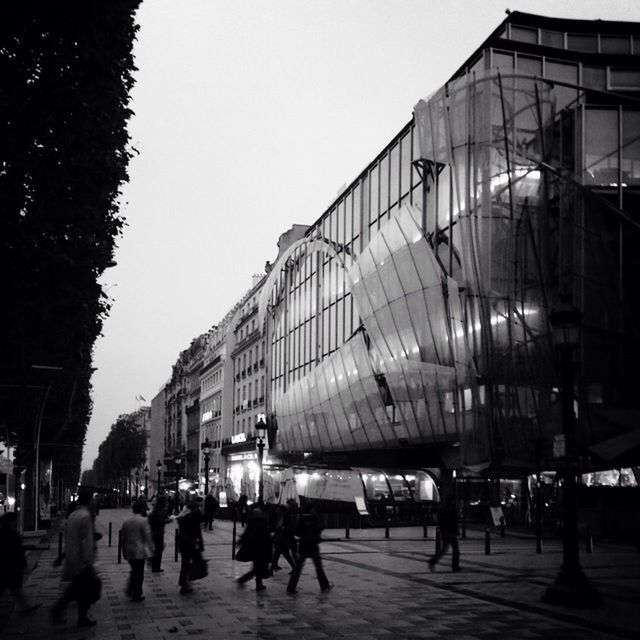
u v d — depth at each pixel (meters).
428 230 38.62
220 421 93.12
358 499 38.72
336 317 53.28
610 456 22.91
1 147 11.66
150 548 14.20
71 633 10.80
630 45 37.06
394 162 44.22
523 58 35.50
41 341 17.25
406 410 40.62
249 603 13.55
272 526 29.28
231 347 91.75
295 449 59.41
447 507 18.77
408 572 18.19
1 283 13.51
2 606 13.51
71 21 12.07
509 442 31.80
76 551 11.38
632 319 31.52
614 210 30.23
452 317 35.59
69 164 13.39
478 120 32.19
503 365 31.66
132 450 129.88
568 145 33.38
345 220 52.59
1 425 40.16
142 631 10.91
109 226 17.84
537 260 31.28
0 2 11.37
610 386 30.89
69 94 12.67
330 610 12.70
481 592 14.67
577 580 13.02
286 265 67.81
